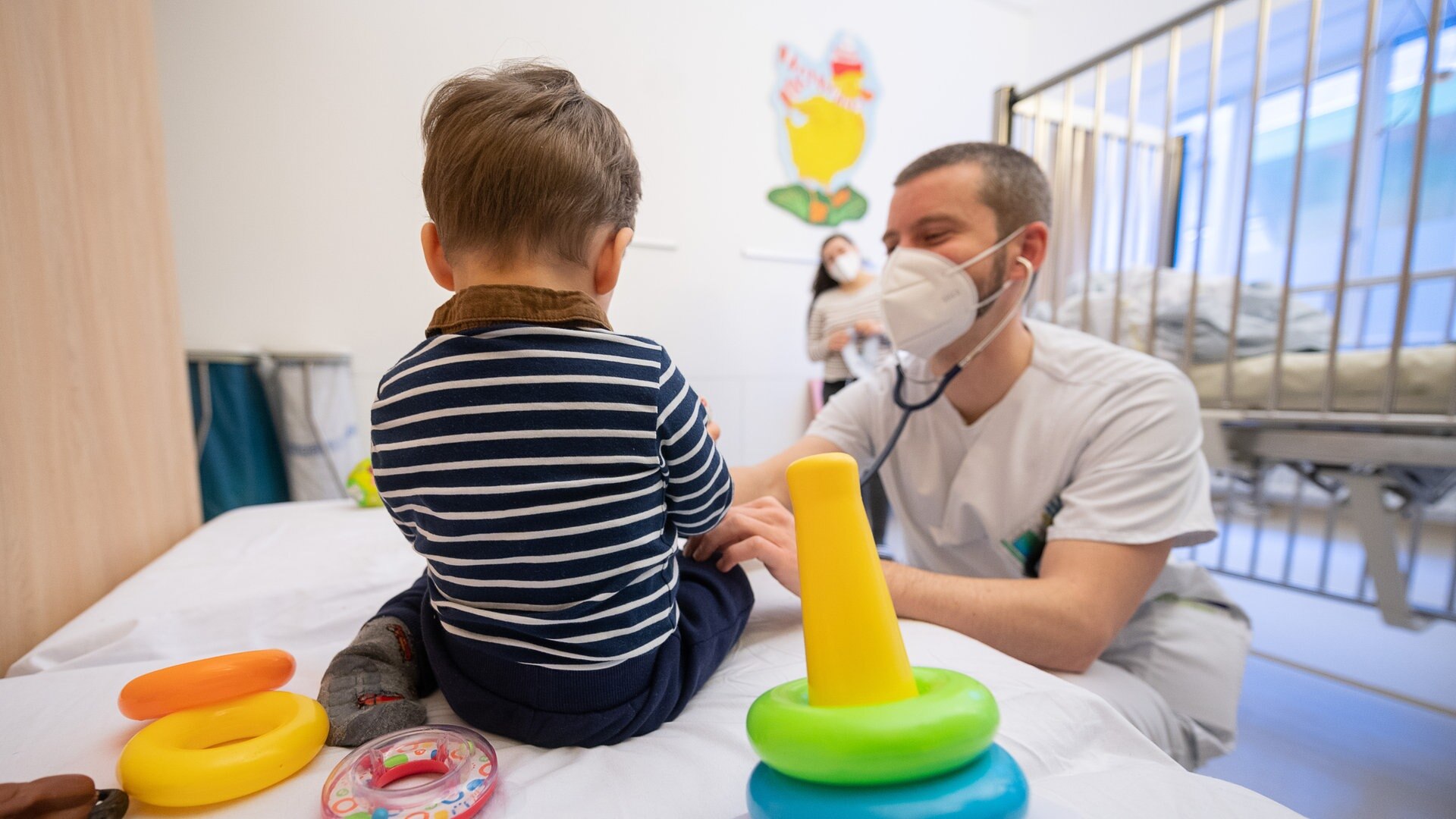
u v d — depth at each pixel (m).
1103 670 0.76
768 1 2.65
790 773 0.31
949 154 0.87
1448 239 2.70
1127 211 1.66
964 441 0.90
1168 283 1.82
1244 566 2.17
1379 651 1.50
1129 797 0.41
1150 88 3.22
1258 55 1.40
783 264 2.77
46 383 0.85
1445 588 1.94
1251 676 1.38
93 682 0.58
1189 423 0.77
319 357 1.95
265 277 2.00
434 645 0.52
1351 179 1.25
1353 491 1.33
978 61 3.16
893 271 0.87
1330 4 2.72
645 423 0.48
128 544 1.03
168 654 0.71
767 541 0.67
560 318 0.47
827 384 2.47
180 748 0.44
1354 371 1.28
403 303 2.14
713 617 0.60
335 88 2.04
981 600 0.67
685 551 0.73
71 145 0.92
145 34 1.12
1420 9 2.66
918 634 0.64
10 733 0.49
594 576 0.47
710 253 2.62
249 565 0.95
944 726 0.30
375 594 0.86
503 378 0.45
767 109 2.68
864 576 0.34
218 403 1.88
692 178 2.56
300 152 2.02
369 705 0.50
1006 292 0.85
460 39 2.17
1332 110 2.93
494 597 0.47
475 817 0.39
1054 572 0.71
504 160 0.47
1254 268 3.20
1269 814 0.39
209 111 1.92
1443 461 1.15
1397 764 1.06
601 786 0.43
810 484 0.35
